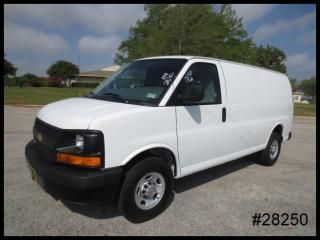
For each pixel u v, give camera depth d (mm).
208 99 3723
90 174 2594
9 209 3236
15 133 7477
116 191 2818
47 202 3439
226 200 3783
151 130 3008
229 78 4102
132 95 3393
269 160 5445
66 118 2775
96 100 3344
